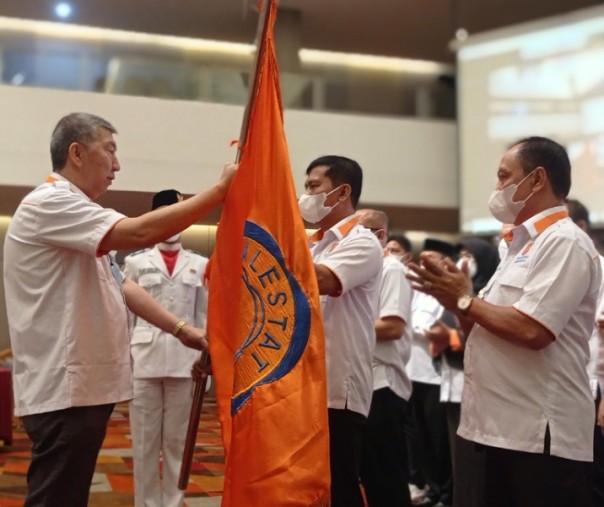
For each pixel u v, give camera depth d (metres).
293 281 2.17
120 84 6.46
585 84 9.50
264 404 2.09
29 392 2.25
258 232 2.20
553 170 2.31
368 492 3.44
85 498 2.26
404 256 4.02
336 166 2.74
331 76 9.45
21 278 2.26
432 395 4.27
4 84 5.37
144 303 2.84
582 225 3.57
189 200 2.19
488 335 2.26
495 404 2.21
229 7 6.39
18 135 5.12
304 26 10.69
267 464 2.05
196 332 2.83
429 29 11.02
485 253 4.36
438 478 4.29
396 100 9.78
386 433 3.43
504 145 9.98
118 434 3.59
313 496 2.05
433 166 9.93
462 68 10.28
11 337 2.30
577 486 2.16
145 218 2.15
